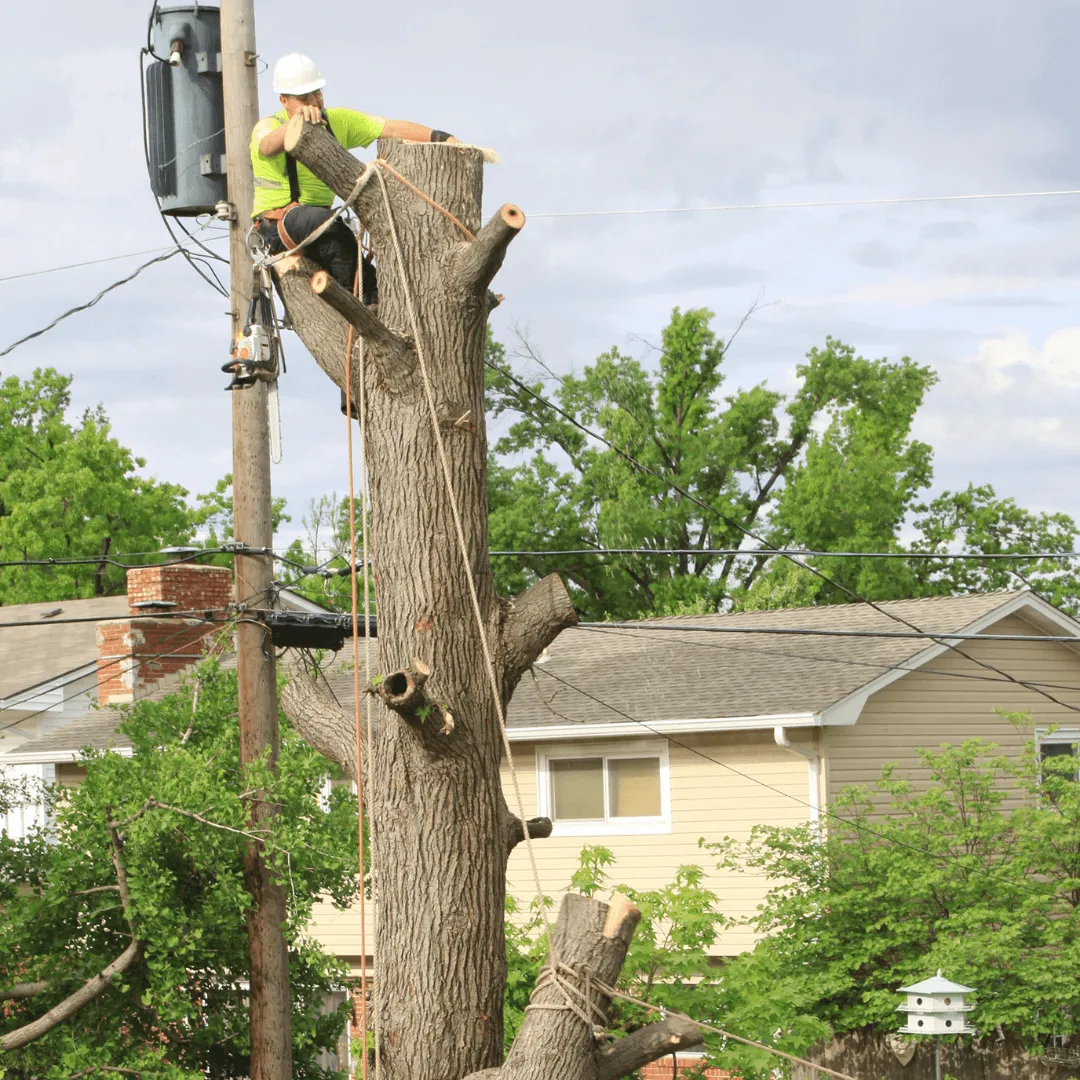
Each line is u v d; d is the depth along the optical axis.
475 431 16.33
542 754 45.03
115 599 60.97
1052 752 47.88
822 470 81.06
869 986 36.53
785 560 80.06
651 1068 39.25
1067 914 36.16
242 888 27.64
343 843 28.08
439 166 16.47
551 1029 13.59
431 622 15.95
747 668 45.12
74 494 84.19
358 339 16.72
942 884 35.19
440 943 15.56
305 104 17.25
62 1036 27.34
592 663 49.00
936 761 37.38
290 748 30.02
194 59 28.12
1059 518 89.94
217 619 36.81
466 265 16.09
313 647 29.33
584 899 14.27
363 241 17.22
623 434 81.06
